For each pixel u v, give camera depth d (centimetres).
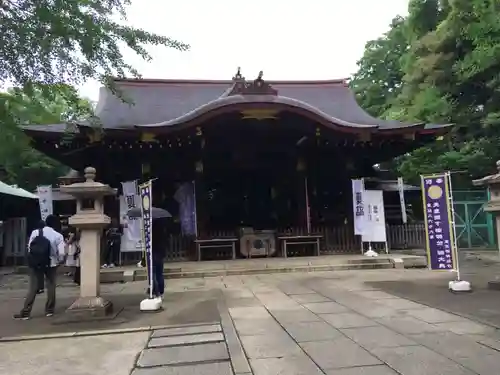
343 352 460
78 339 572
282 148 1642
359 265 1280
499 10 1695
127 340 558
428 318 605
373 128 1447
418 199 1959
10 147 1228
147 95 1858
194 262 1395
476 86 1961
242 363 436
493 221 1856
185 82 1961
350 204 1616
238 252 1550
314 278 1095
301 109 1391
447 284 923
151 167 1568
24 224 1852
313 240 1527
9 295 1003
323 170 1712
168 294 922
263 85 1408
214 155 1653
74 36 846
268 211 1797
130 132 1374
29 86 906
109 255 1384
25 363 472
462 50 1933
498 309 649
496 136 1916
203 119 1366
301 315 657
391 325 572
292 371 406
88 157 1542
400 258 1323
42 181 2697
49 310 739
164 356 479
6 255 1827
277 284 1007
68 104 1008
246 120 1444
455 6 1834
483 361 414
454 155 1956
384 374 389
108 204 1535
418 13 2202
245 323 615
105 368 446
